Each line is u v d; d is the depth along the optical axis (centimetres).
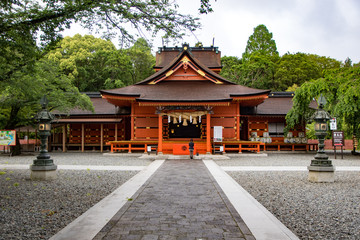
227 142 2530
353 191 953
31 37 845
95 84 5072
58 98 2330
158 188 975
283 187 1027
